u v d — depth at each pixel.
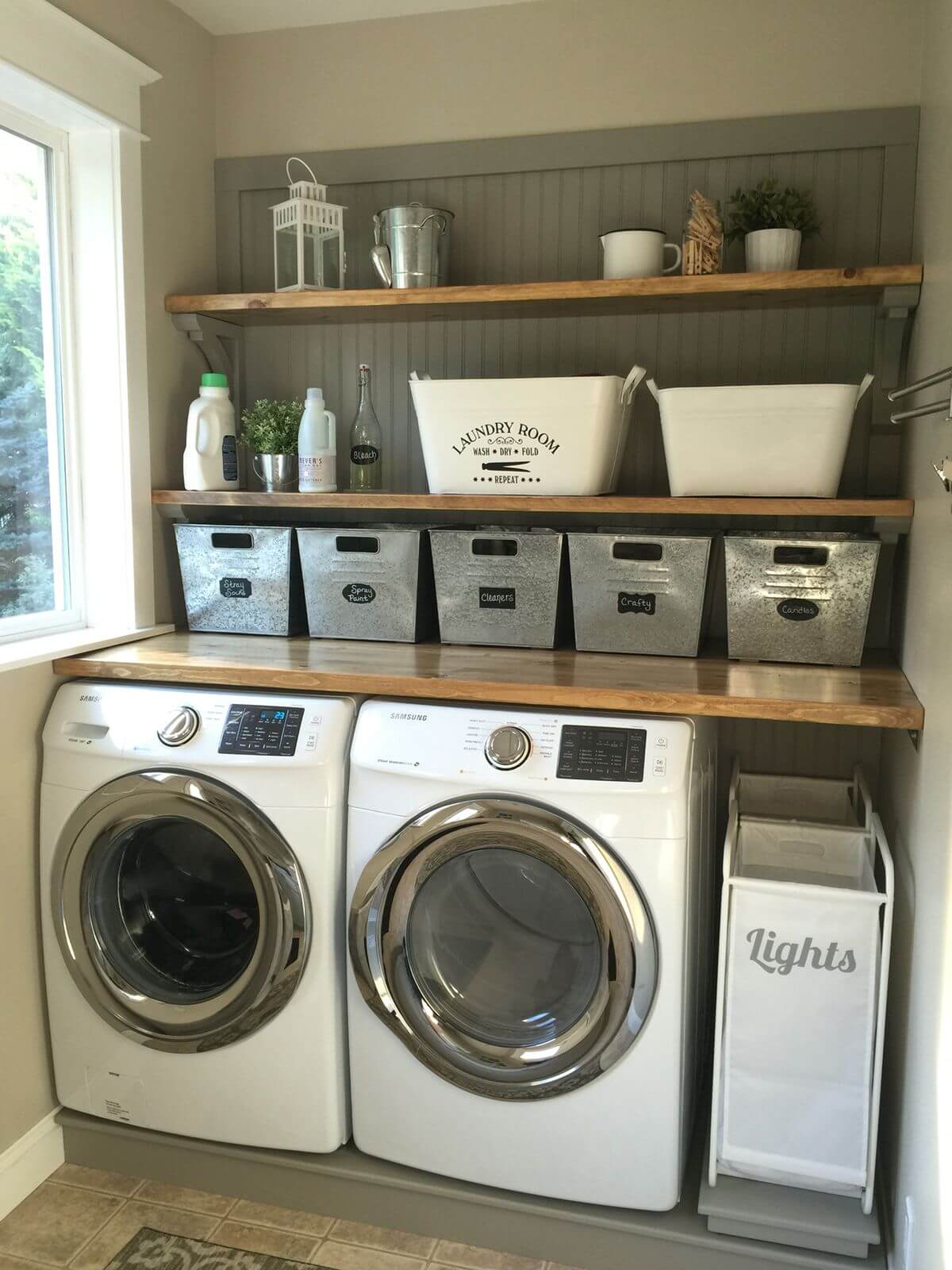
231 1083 2.04
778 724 2.42
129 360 2.33
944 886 1.51
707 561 2.16
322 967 1.97
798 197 2.15
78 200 2.29
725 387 2.09
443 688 1.97
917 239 2.16
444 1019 1.93
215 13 2.48
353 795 1.94
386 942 1.91
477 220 2.49
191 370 2.57
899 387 2.20
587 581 2.23
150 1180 2.17
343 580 2.38
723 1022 1.86
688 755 1.80
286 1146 2.03
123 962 2.11
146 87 2.35
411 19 2.48
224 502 2.38
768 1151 1.84
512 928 1.93
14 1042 2.08
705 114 2.32
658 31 2.33
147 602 2.45
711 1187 1.88
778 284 2.06
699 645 2.26
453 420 2.25
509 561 2.27
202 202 2.59
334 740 1.97
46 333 2.29
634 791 1.78
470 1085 1.89
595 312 2.41
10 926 2.07
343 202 2.57
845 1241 1.79
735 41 2.29
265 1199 2.09
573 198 2.42
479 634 2.32
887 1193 1.91
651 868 1.77
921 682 1.82
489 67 2.44
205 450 2.45
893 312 2.10
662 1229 1.85
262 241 2.64
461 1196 1.95
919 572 1.92
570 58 2.39
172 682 2.17
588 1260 1.92
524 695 1.92
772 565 2.12
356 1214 2.04
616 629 2.24
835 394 2.02
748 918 1.81
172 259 2.47
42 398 2.28
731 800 2.07
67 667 2.16
